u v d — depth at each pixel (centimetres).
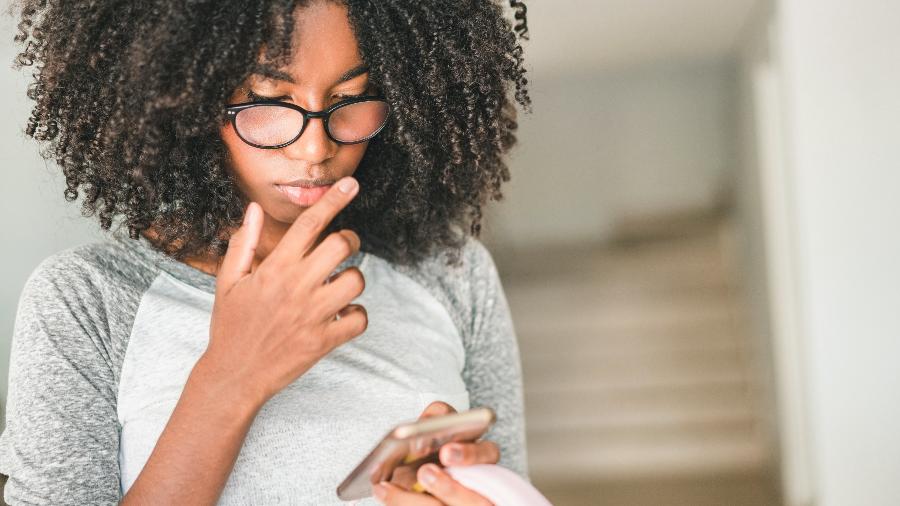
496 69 96
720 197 542
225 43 77
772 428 396
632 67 528
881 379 270
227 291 73
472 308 105
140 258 87
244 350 72
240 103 81
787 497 361
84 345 80
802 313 304
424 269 102
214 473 73
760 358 429
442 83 92
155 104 79
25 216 337
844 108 268
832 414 276
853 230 268
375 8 84
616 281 525
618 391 463
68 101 88
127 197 88
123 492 82
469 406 103
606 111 552
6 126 329
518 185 563
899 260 262
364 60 82
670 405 450
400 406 89
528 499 67
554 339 497
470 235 109
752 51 418
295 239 70
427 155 97
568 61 498
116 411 82
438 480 68
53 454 76
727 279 513
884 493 271
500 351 106
